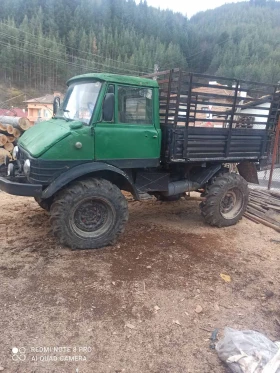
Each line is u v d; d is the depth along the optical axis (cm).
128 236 484
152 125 462
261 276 394
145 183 498
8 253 416
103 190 420
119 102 428
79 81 465
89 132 409
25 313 305
